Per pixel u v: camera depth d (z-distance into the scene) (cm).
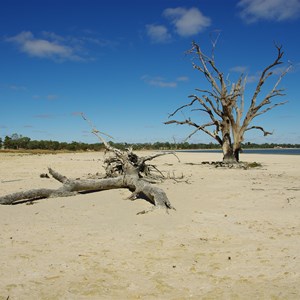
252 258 596
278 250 635
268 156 5250
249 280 508
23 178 1783
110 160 1597
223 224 827
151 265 566
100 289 477
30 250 631
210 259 594
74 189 1227
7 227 792
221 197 1193
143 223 836
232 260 588
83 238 710
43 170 2295
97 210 980
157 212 940
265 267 556
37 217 897
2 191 1324
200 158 4684
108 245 665
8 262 571
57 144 10406
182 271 542
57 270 541
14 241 684
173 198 1170
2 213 941
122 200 1116
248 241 693
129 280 508
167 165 2988
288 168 2589
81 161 3403
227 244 676
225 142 2836
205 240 702
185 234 744
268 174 2072
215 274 531
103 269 547
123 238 712
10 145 10062
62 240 695
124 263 573
